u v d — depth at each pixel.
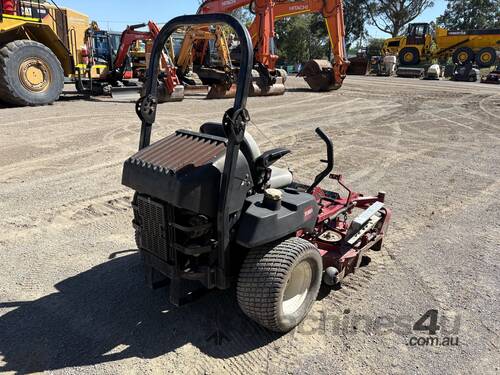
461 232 4.79
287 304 3.04
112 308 3.26
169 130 9.59
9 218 4.80
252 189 2.98
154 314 3.20
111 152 7.67
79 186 5.90
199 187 2.58
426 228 4.87
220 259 2.72
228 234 2.68
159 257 2.94
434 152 8.32
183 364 2.70
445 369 2.73
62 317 3.14
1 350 2.79
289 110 13.29
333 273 3.35
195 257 2.85
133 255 4.07
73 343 2.88
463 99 16.69
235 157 2.53
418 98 16.98
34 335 2.94
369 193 5.95
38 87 12.45
